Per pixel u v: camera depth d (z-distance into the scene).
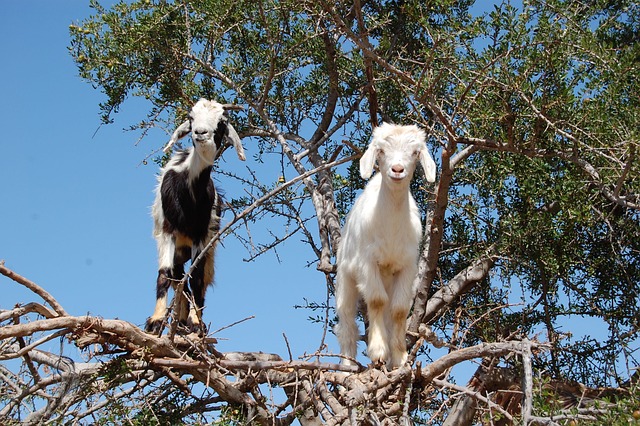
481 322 11.06
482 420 8.52
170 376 8.91
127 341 8.55
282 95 13.10
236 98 12.66
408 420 8.04
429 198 11.88
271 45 11.38
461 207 11.59
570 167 10.59
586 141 9.85
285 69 12.62
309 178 12.10
